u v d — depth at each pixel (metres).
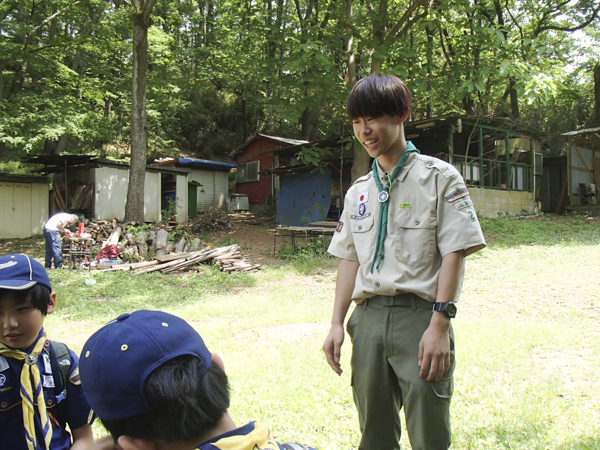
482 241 1.87
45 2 18.12
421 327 1.91
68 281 10.56
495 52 12.85
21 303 1.71
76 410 1.87
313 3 16.17
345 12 14.62
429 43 13.80
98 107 27.59
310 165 18.33
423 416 1.85
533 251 11.70
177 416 0.89
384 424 2.10
